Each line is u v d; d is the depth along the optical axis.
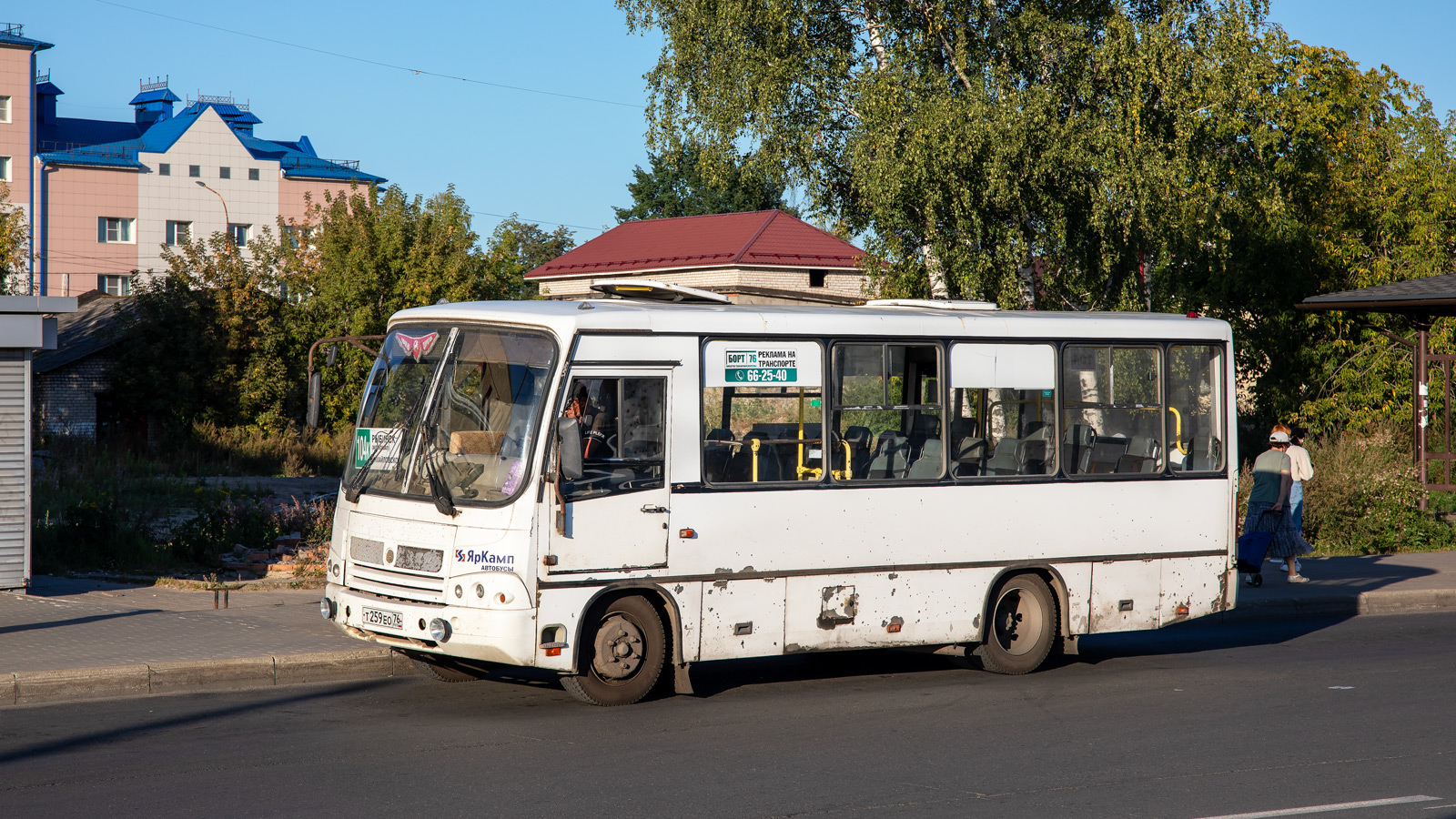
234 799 6.77
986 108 22.08
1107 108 23.02
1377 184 29.53
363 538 9.38
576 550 8.90
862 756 7.89
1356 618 14.92
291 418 39.16
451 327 9.38
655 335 9.30
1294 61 29.48
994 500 10.60
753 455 9.66
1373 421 27.28
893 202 22.44
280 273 44.50
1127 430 11.34
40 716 8.80
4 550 12.91
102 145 76.75
